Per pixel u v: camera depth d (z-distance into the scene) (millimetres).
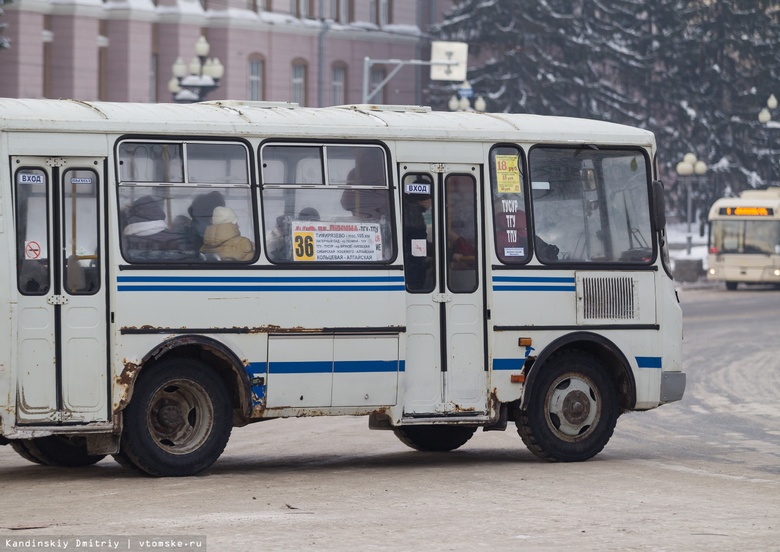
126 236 17422
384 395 18625
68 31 73062
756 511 15547
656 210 20219
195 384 17797
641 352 20219
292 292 18141
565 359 19844
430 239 19062
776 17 114375
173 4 78000
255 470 18875
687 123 111500
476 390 19250
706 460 20344
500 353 19375
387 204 18750
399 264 18719
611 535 13953
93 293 17281
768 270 67375
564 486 17359
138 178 17531
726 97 115000
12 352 16891
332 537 13648
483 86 101250
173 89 61844
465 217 19297
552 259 19750
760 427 24656
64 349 17156
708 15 113438
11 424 16922
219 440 17922
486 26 101062
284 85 85938
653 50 110875
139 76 76312
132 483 17234
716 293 66438
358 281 18500
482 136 19375
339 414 18469
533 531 14141
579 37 103750
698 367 34750
